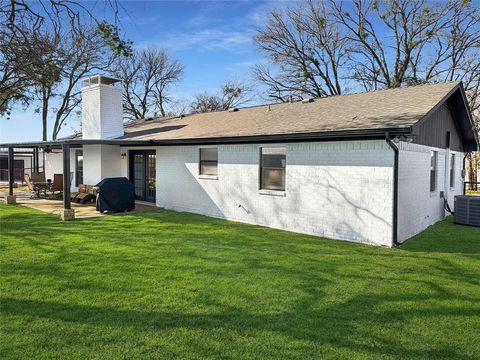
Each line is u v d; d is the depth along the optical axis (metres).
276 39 30.66
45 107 27.88
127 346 3.68
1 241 8.26
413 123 7.55
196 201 12.82
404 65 27.20
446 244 8.34
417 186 9.52
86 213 12.47
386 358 3.52
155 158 14.87
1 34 8.85
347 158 8.70
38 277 5.74
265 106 15.20
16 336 3.85
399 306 4.76
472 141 14.45
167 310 4.54
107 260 6.72
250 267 6.37
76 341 3.76
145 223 10.72
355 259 7.01
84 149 16.28
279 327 4.12
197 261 6.71
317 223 9.33
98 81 15.62
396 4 26.53
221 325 4.16
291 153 9.88
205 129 13.20
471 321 4.34
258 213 10.77
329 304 4.79
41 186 17.52
